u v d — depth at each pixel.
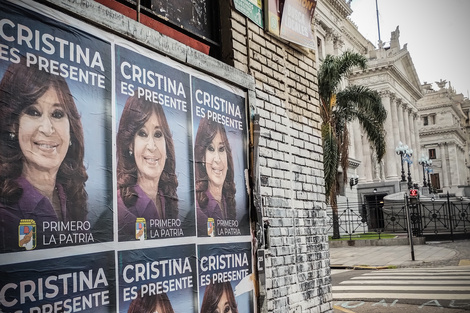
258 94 4.97
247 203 4.51
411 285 10.46
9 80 2.48
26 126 2.53
